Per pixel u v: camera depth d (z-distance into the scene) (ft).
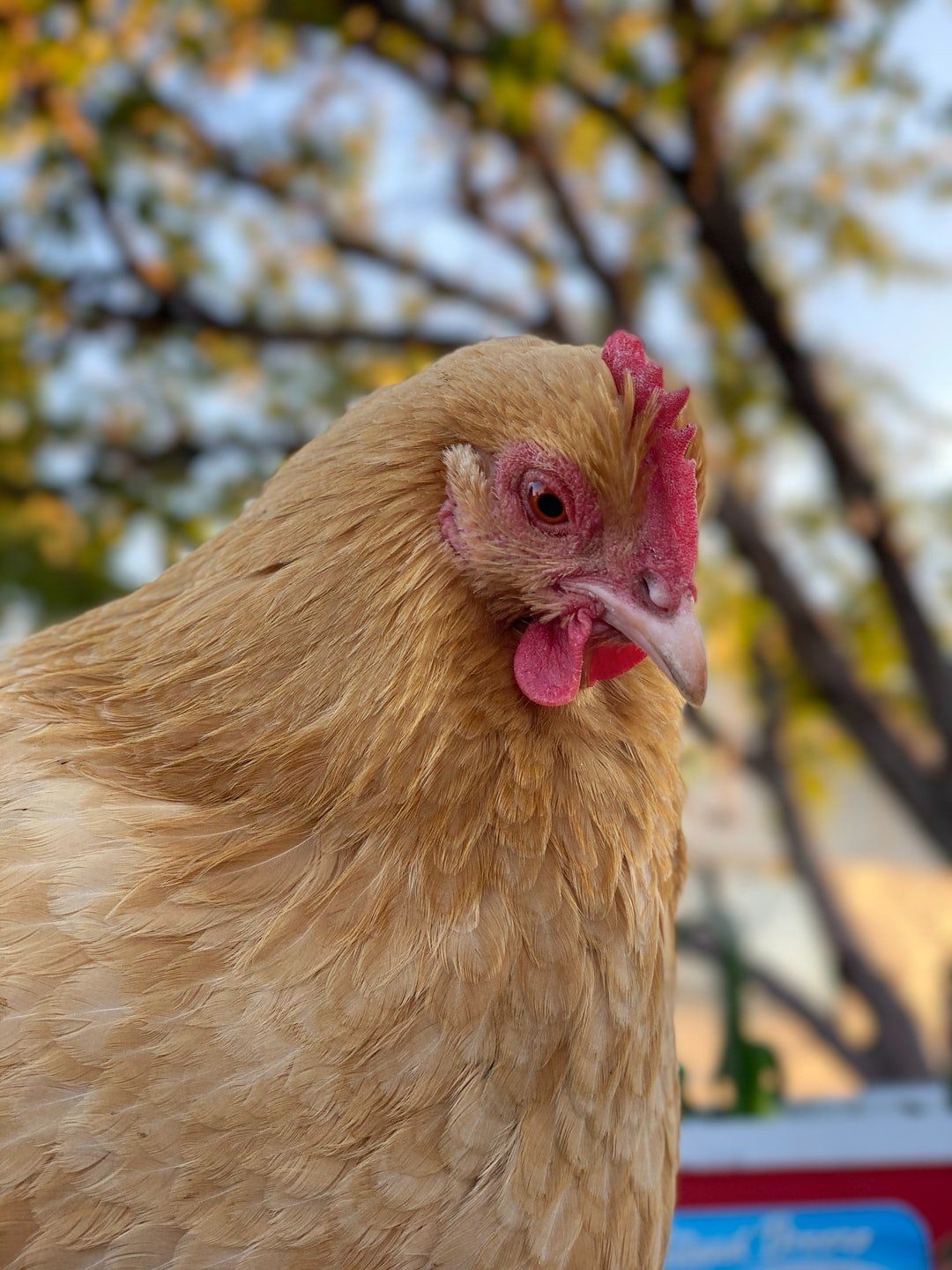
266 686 0.81
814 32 3.51
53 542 3.46
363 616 0.80
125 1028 0.71
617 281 3.93
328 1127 0.73
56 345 3.75
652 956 0.87
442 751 0.79
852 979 4.23
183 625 0.85
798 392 3.68
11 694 0.88
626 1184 0.84
